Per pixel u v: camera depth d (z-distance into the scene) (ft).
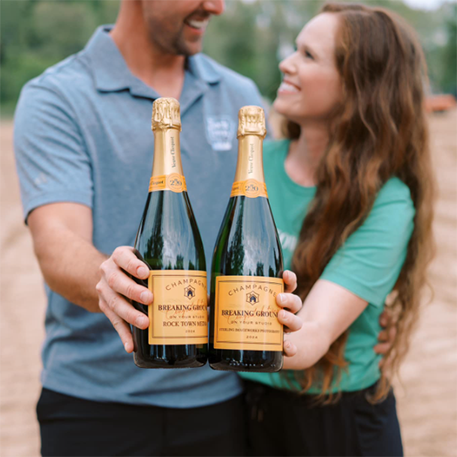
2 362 15.96
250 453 6.53
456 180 38.52
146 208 4.19
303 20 191.01
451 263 22.68
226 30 189.37
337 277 5.41
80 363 5.94
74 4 199.72
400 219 5.66
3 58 179.22
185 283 3.88
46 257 5.11
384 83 5.89
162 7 5.81
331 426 6.04
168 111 4.03
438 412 12.41
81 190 5.63
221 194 6.40
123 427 5.92
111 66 6.16
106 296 4.02
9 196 44.93
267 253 4.16
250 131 4.11
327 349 5.32
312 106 5.98
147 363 3.89
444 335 16.58
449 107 83.15
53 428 5.99
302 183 6.31
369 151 5.84
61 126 5.79
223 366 3.92
